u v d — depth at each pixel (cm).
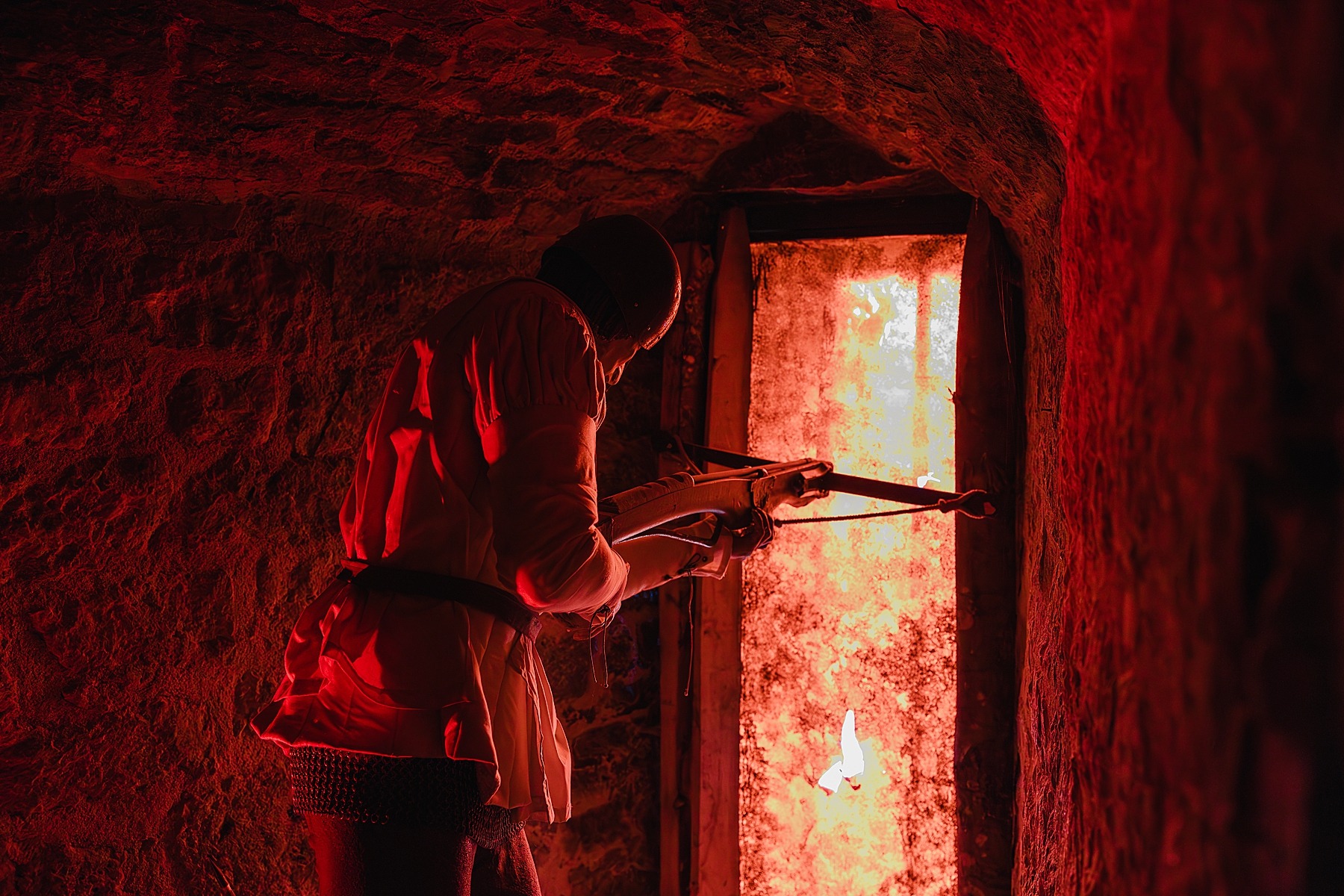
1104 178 69
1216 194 46
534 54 161
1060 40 80
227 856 170
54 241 152
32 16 127
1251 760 43
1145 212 58
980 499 169
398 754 105
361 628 109
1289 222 39
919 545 203
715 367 215
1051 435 135
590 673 214
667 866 218
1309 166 38
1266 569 42
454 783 109
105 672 158
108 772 159
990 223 193
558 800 125
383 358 190
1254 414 42
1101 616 71
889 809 204
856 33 136
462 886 110
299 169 168
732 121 200
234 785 171
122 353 159
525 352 112
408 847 107
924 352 205
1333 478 37
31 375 150
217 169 162
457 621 110
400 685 106
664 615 219
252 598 173
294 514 178
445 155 179
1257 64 41
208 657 168
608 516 122
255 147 161
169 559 164
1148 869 57
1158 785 56
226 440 170
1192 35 49
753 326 218
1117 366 66
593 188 205
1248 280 43
